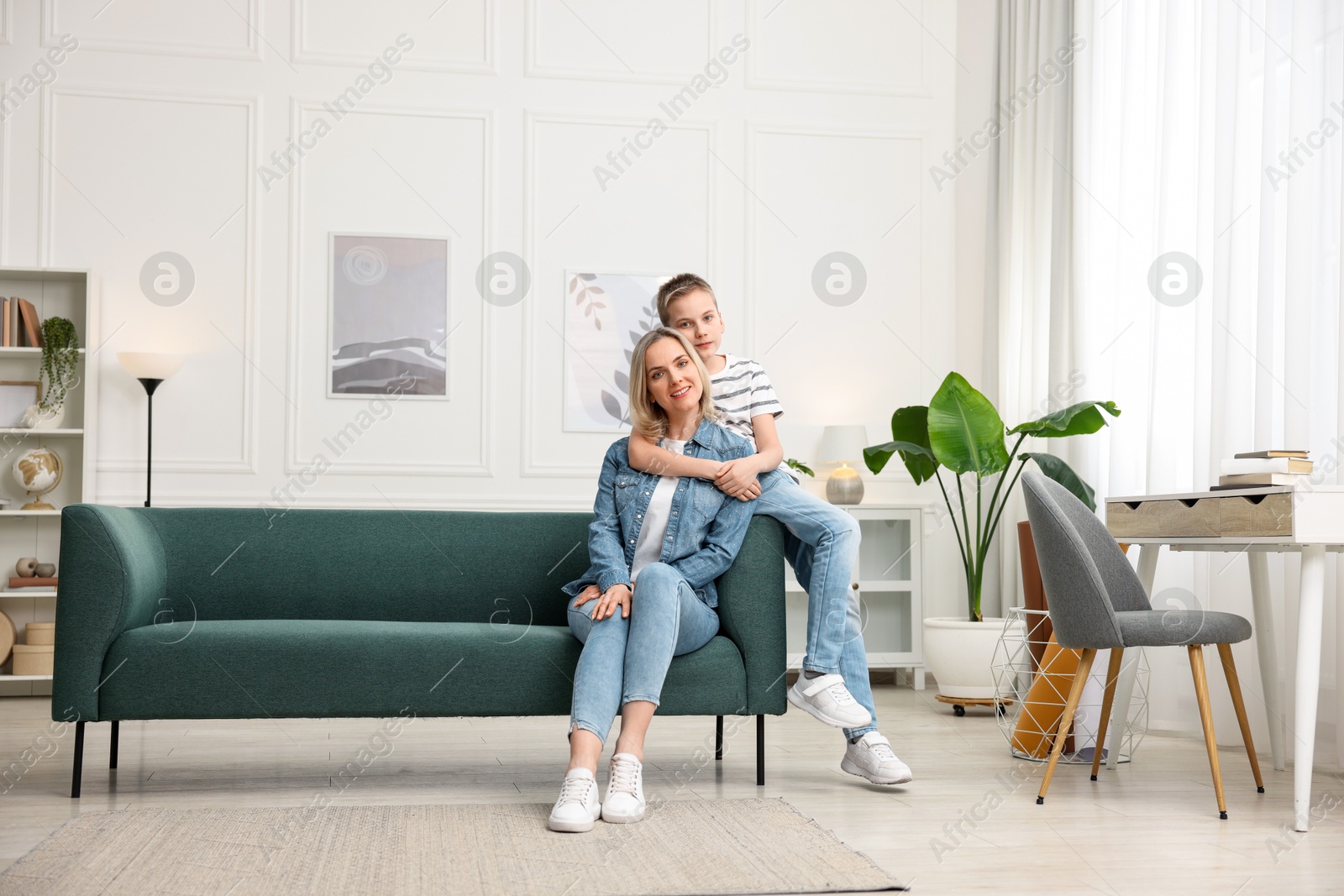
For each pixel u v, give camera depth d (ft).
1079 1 13.70
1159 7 12.30
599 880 5.57
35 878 5.53
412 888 5.41
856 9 16.75
